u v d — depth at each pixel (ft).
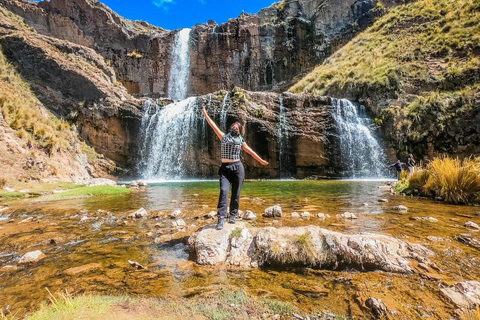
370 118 60.90
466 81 54.24
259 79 101.76
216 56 102.83
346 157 59.36
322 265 8.35
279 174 61.31
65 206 20.01
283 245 8.96
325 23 102.99
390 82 61.31
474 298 6.04
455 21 68.18
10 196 24.43
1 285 7.27
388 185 37.37
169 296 6.53
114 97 66.28
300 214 15.55
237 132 11.23
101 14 93.09
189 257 9.32
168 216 16.01
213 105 63.05
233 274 7.94
